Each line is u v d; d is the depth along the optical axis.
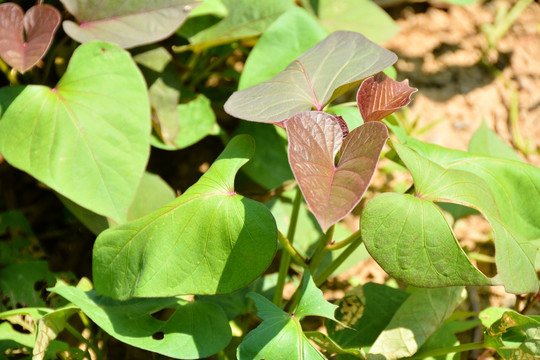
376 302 0.96
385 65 0.88
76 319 1.00
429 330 0.92
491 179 0.93
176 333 0.89
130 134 0.93
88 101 0.93
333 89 0.89
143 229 0.87
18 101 0.92
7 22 0.94
